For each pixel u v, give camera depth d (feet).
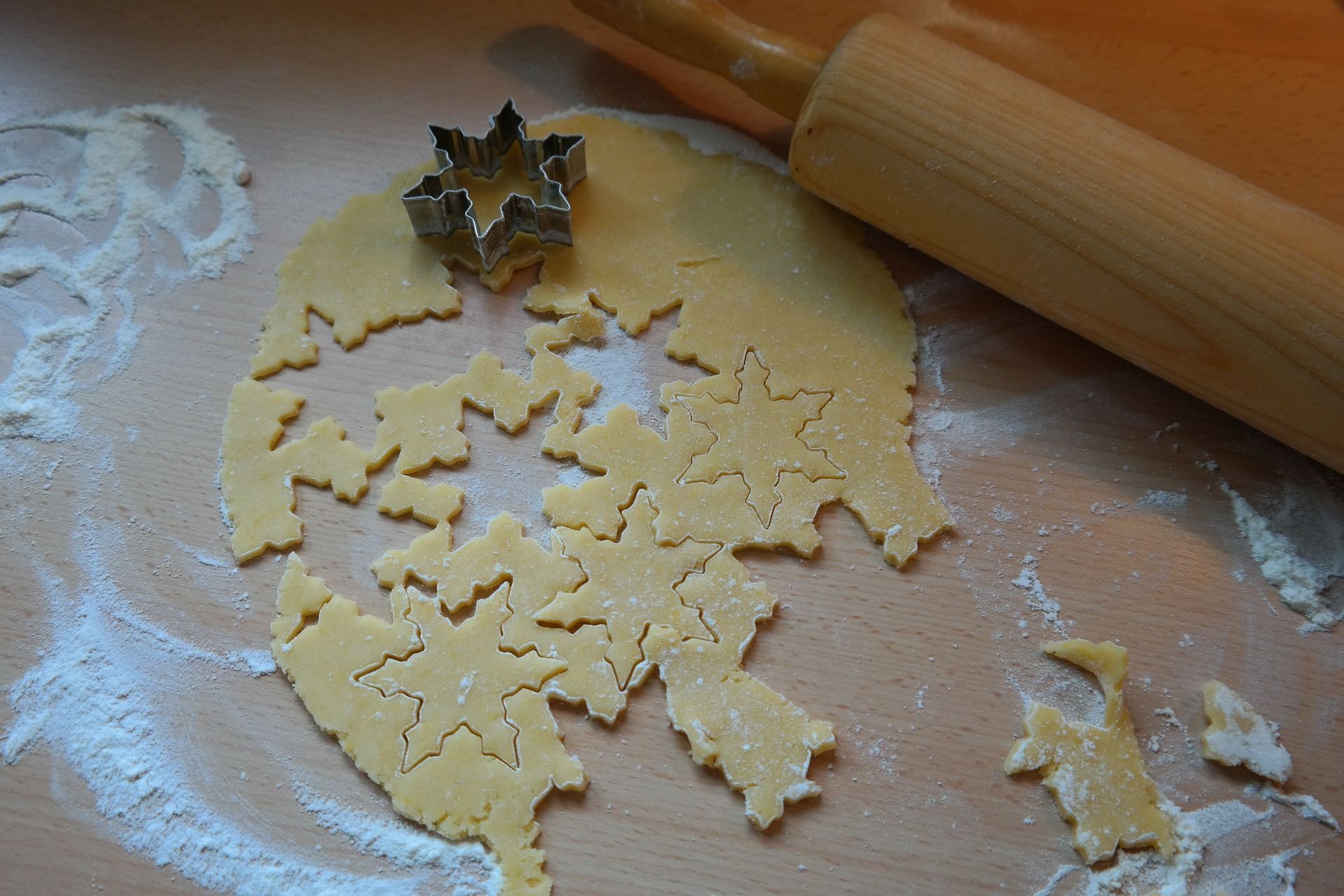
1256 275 1.19
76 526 1.27
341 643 1.21
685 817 1.16
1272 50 1.51
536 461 1.30
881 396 1.32
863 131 1.29
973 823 1.16
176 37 1.56
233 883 1.14
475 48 1.56
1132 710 1.20
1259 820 1.16
